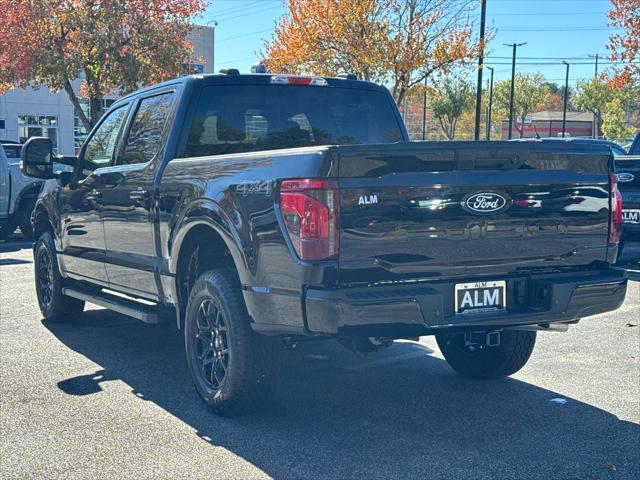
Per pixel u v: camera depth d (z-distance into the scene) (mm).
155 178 5453
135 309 5781
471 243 4297
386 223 4090
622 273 4707
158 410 4934
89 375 5730
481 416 4824
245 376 4570
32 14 24438
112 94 37500
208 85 5691
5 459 4121
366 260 4070
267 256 4234
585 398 5191
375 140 6379
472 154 4234
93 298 6445
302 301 4070
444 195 4203
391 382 5586
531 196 4434
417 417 4812
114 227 6051
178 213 5070
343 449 4270
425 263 4199
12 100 40844
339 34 27688
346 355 6363
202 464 4055
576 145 4551
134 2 25875
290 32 28859
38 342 6754
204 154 5621
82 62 25219
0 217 14352
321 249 4000
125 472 3951
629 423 4699
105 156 6496
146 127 5918
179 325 5297
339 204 4004
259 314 4328
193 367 5008
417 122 61531
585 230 4629
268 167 4293
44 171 6699
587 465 4055
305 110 6074
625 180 10023
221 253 5102
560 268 4621
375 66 27594
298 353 6422
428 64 28438
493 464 4062
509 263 4422
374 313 4008
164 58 26641
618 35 29359
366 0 27344
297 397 5223
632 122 76562
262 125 5895
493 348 5480
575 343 6711
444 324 4188
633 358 6211
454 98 60031
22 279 10109
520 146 4344
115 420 4738
